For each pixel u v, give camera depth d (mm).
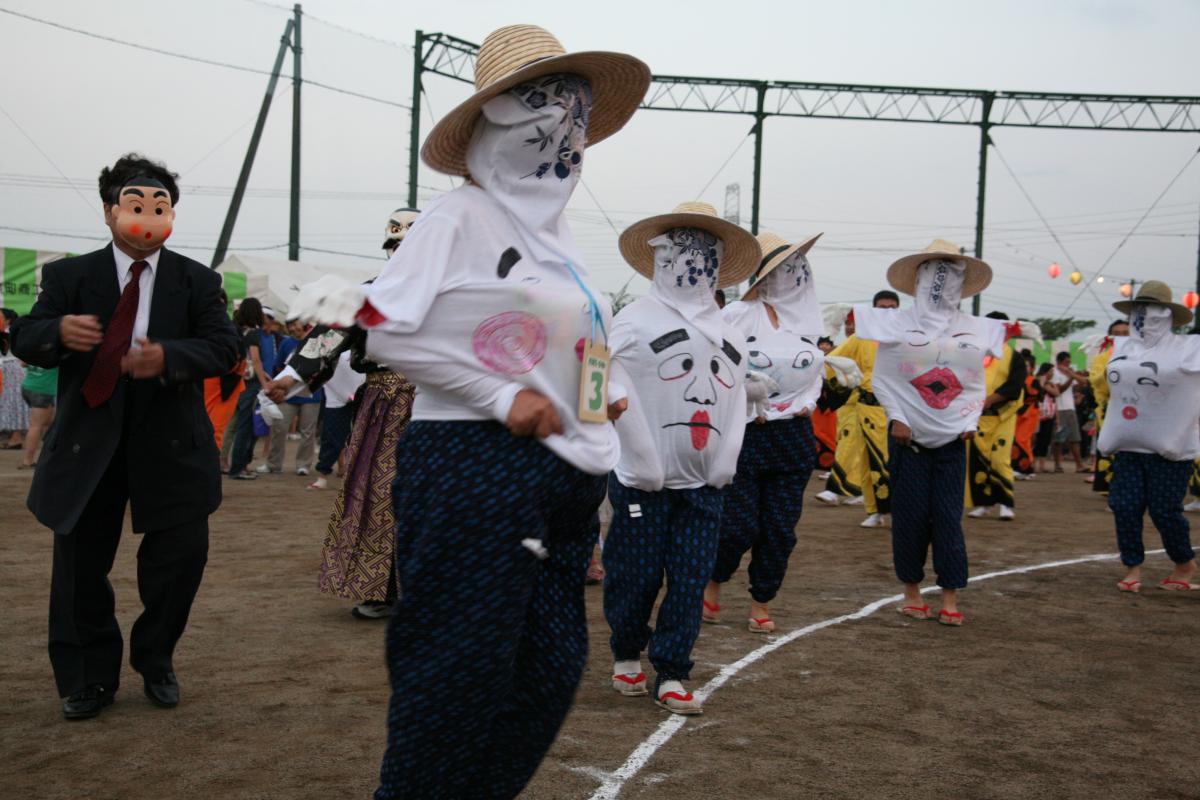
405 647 2531
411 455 2602
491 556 2482
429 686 2471
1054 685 5070
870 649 5688
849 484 12344
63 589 4109
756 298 6285
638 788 3629
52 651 4188
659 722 4367
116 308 4016
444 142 2721
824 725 4383
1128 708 4723
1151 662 5531
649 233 4871
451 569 2486
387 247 5984
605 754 3961
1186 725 4488
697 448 4586
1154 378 7320
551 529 2668
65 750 3834
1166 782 3828
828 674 5164
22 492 10586
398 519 2615
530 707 2689
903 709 4629
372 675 4855
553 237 2701
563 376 2578
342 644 5402
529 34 2732
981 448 11539
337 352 3711
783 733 4266
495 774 2709
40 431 12812
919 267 6602
